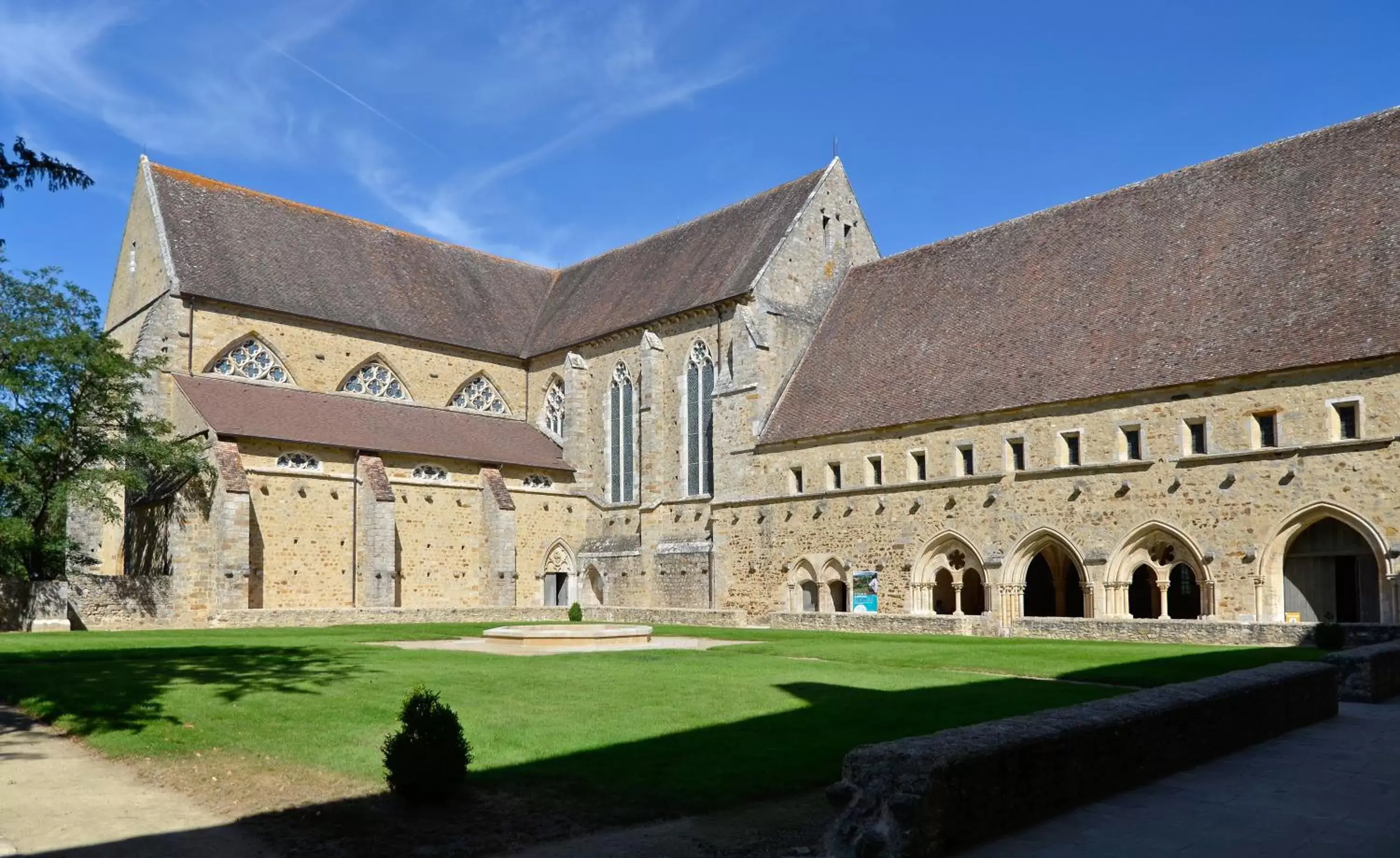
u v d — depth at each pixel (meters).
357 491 52.88
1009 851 9.75
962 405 43.50
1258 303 37.22
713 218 64.62
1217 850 9.76
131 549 51.91
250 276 56.12
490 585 55.97
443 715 12.14
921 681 22.09
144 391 51.34
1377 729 16.36
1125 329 40.72
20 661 26.09
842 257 58.94
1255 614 34.53
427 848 10.54
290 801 12.43
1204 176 44.09
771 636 38.88
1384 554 31.81
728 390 53.81
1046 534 40.19
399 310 62.38
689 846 10.43
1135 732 12.46
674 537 57.34
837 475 48.56
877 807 9.66
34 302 45.78
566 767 13.40
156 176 56.91
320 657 27.20
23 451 44.81
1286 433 34.41
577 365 63.38
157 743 15.68
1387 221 36.00
